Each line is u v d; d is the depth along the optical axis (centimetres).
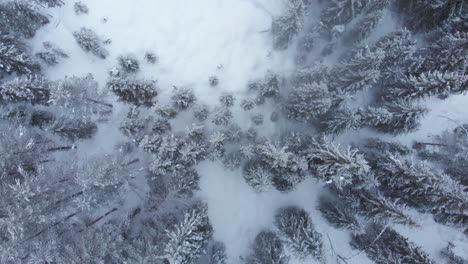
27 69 2500
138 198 2722
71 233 2409
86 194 2356
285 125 2833
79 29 2725
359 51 2544
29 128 2561
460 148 2753
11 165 2269
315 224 2803
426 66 2522
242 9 2830
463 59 2320
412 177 2302
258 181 2464
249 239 2844
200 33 2802
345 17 2591
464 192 2306
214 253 2625
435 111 2928
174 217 2631
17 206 2100
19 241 2200
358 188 2478
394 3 2775
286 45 2783
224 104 2783
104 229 2456
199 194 2808
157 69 2789
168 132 2697
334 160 2206
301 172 2431
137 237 2531
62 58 2727
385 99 2653
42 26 2688
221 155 2656
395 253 2461
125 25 2750
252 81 2827
